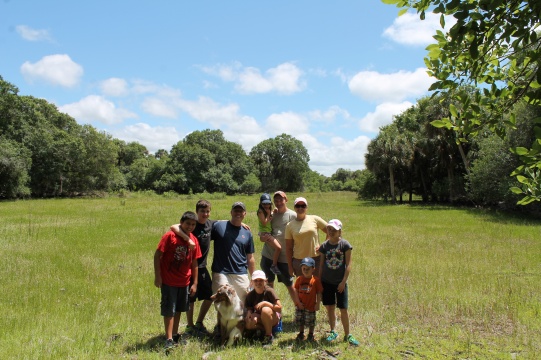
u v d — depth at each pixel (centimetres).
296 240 628
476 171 3041
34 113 5175
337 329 620
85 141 5600
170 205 3453
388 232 1788
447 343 545
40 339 558
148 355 509
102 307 732
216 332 591
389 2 281
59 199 4647
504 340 557
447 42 285
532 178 321
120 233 1684
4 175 4350
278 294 823
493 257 1180
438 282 894
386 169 4488
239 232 620
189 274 569
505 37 257
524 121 2330
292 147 8750
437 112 3412
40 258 1168
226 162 7569
